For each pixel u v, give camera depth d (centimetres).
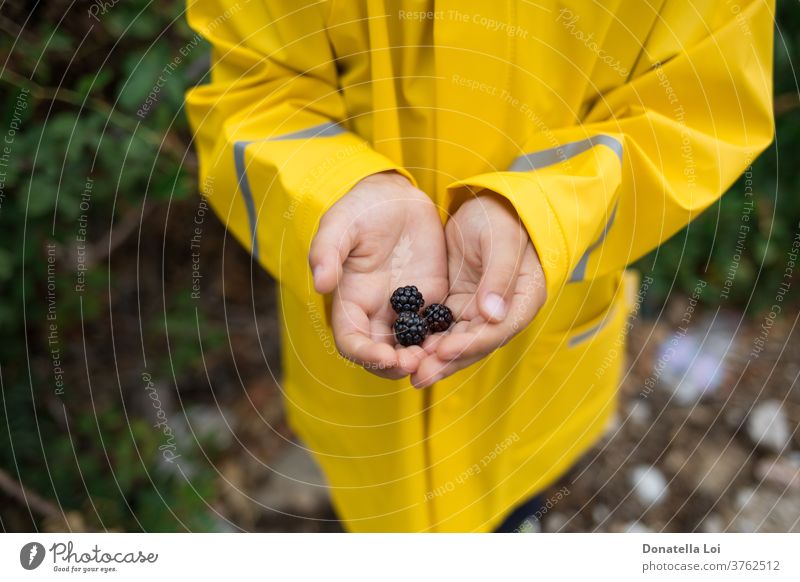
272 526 75
